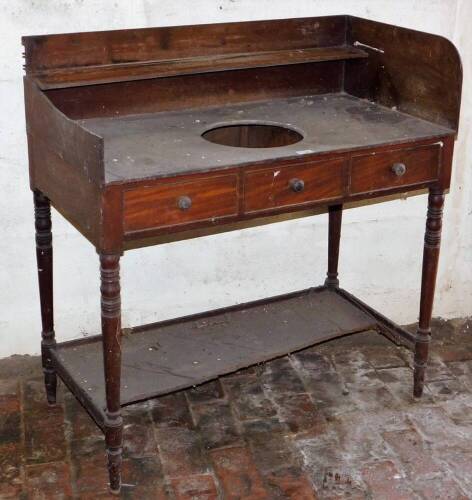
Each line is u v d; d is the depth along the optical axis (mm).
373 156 2307
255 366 2953
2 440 2520
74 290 2869
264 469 2424
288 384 2857
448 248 3236
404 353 3072
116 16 2582
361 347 3105
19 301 2826
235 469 2422
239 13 2709
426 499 2311
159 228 2064
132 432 2576
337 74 2814
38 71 2373
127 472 2395
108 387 2207
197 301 3033
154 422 2631
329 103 2719
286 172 2189
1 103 2551
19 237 2734
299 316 2893
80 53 2416
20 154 2627
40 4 2490
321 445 2537
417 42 2469
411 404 2760
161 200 2039
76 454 2471
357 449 2521
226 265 3014
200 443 2535
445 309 3314
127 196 1984
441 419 2682
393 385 2867
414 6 2873
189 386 2496
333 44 2760
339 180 2281
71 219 2199
